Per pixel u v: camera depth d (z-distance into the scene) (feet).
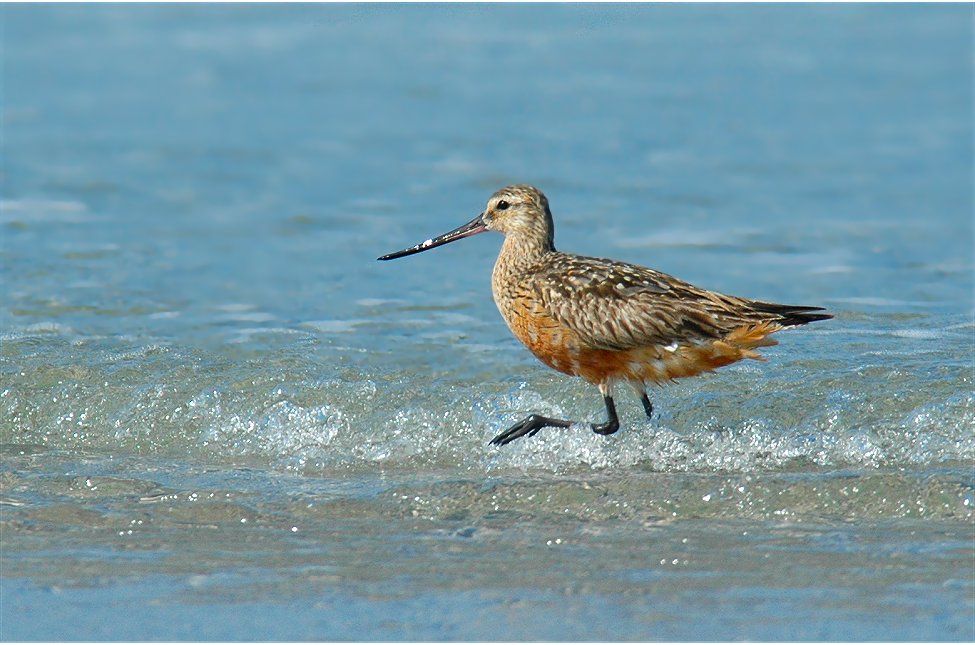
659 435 41.81
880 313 55.67
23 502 37.22
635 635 29.43
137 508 36.83
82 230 70.03
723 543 34.45
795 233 70.54
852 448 40.47
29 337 51.60
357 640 29.32
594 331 41.06
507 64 109.40
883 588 31.53
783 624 29.81
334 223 72.18
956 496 36.35
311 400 44.78
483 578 32.45
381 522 36.06
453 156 85.61
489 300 59.31
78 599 31.24
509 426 43.27
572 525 35.83
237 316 56.39
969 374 45.34
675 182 79.66
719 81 103.96
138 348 50.34
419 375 48.24
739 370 46.98
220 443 42.70
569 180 80.07
